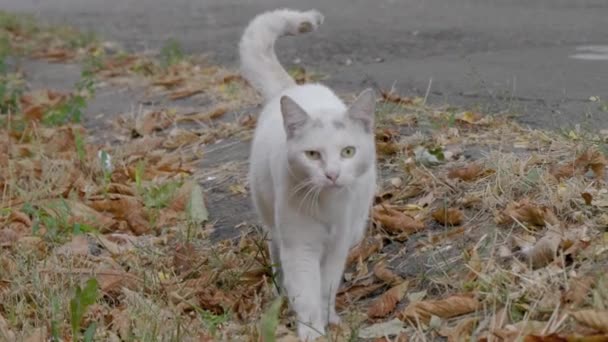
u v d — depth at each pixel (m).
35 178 8.63
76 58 14.09
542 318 5.20
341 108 5.88
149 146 9.34
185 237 7.23
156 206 7.78
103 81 12.28
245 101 10.20
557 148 7.14
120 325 5.83
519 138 7.56
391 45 12.47
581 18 13.04
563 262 5.47
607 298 5.06
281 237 5.79
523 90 9.32
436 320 5.43
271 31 7.00
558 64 10.38
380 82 10.34
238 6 17.28
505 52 11.30
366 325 5.72
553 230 5.82
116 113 10.74
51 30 15.99
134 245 7.12
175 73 11.99
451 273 5.91
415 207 6.83
